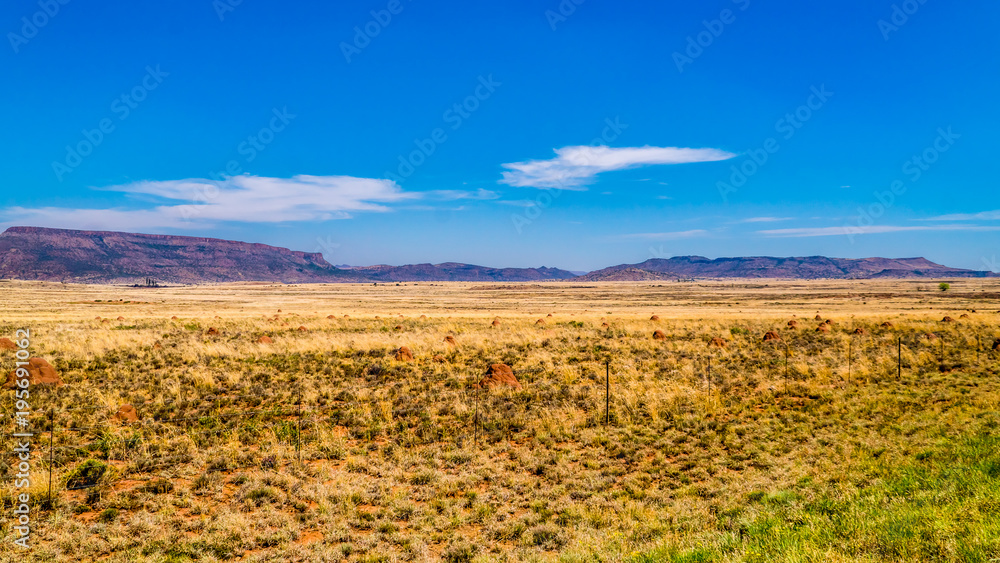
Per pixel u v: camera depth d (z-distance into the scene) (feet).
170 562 28.84
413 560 29.30
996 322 143.33
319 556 29.32
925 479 33.83
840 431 50.21
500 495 37.96
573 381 73.87
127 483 39.19
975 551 20.97
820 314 200.95
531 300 407.64
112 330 123.54
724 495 36.55
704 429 52.90
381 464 43.57
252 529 32.63
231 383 70.64
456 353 95.81
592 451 47.16
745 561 23.34
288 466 43.09
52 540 30.63
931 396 63.10
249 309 273.75
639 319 171.83
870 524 25.50
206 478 39.55
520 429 53.83
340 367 82.07
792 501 32.73
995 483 29.43
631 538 30.25
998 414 51.96
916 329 130.62
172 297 449.06
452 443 49.06
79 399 60.18
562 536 30.91
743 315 198.80
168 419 54.49
